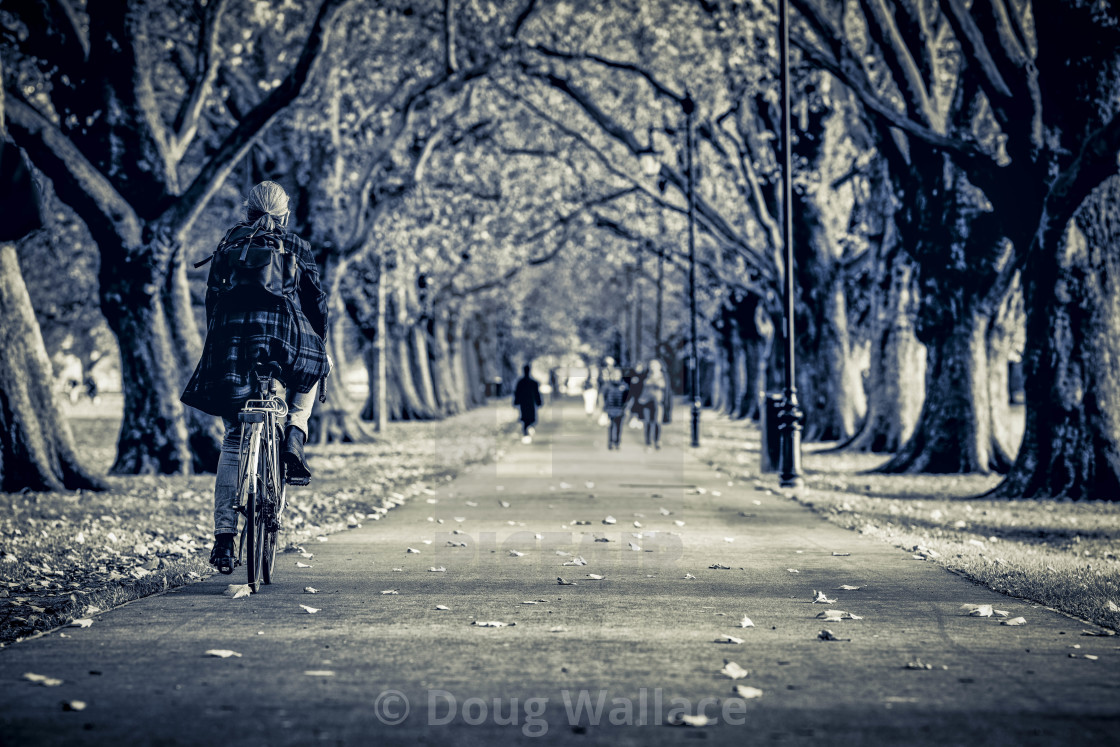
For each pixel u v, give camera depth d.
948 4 46.22
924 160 58.62
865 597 22.25
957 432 60.44
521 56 75.06
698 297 123.44
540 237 109.12
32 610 19.95
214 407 21.44
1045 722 13.20
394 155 80.00
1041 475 45.84
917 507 42.47
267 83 67.94
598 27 77.44
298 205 76.25
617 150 95.88
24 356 48.66
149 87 55.66
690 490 49.16
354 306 116.06
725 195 93.81
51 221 87.69
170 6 65.19
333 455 74.69
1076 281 45.06
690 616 20.03
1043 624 19.45
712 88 77.81
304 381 22.19
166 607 20.69
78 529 34.16
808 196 82.50
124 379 56.69
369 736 12.48
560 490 49.09
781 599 21.92
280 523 23.20
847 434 88.25
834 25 51.53
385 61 78.88
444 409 155.38
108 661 16.17
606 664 16.19
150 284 55.31
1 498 44.81
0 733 12.45
